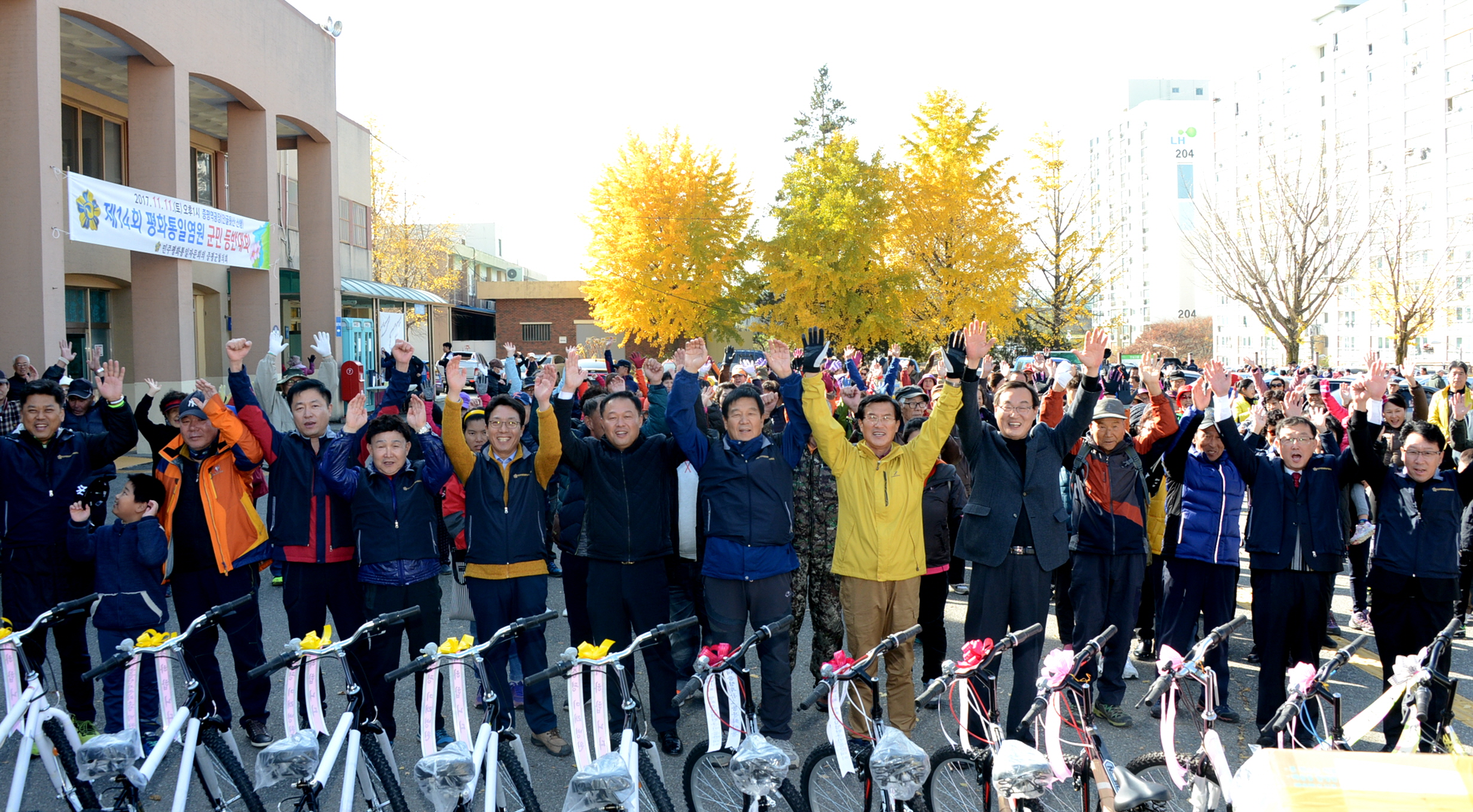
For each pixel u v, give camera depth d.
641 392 10.22
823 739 5.38
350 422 5.03
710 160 36.97
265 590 8.45
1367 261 36.91
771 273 35.41
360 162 30.88
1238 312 77.62
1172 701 3.74
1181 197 102.00
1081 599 5.64
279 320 21.42
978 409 5.11
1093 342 5.01
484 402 9.95
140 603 5.05
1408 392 9.38
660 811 3.54
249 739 5.29
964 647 3.89
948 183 32.97
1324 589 5.10
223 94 19.98
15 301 14.11
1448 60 58.03
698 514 5.47
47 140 14.22
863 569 5.02
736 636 5.09
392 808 3.81
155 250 16.41
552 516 6.13
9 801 3.81
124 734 3.66
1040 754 3.40
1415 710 3.93
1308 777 2.93
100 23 15.43
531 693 5.17
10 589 5.44
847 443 5.13
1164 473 6.09
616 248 36.72
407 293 32.06
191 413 5.13
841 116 44.56
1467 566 6.95
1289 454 5.11
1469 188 56.38
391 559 4.95
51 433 5.51
